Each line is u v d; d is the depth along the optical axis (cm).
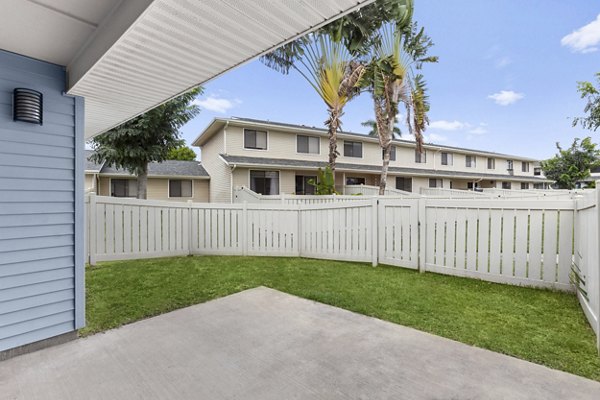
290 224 568
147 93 279
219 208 582
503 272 365
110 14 188
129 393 174
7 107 219
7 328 216
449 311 286
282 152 1506
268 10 170
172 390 176
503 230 365
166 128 988
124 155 952
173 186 1529
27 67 229
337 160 1647
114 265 481
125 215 511
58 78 245
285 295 343
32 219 228
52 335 234
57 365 205
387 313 286
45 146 236
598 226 213
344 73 1110
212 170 1555
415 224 441
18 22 189
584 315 268
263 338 240
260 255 575
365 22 898
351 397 168
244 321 273
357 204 500
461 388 174
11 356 216
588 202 250
